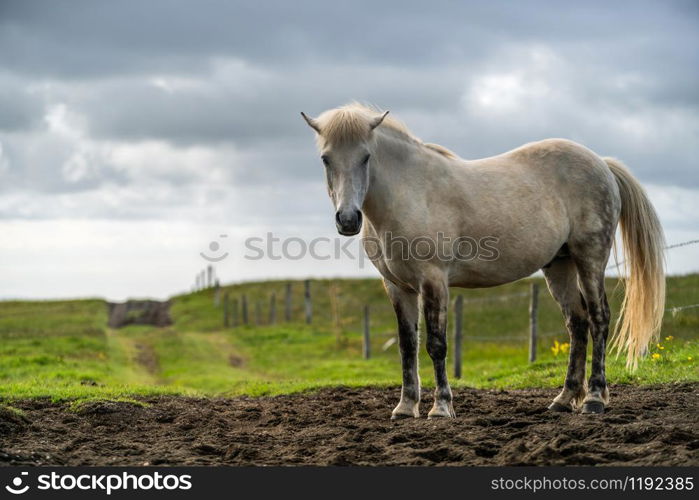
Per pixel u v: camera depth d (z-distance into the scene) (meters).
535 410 8.02
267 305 41.38
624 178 8.41
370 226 7.66
